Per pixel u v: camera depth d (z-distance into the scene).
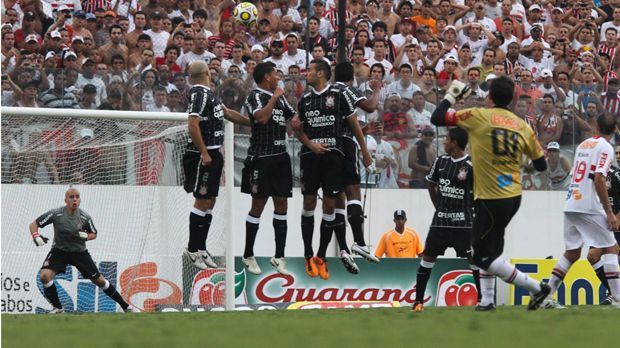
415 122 61.00
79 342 20.08
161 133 52.34
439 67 67.19
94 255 51.50
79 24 62.56
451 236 41.50
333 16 68.56
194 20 65.44
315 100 40.09
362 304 56.00
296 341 19.86
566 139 62.69
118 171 52.03
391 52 67.19
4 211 51.09
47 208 51.62
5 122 50.69
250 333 21.95
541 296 32.09
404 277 57.53
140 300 51.31
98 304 51.34
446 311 34.22
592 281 58.03
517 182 30.44
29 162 51.31
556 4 75.25
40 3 63.28
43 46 61.16
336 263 56.78
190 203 51.97
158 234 51.75
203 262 42.22
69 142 51.88
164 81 55.66
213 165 40.84
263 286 55.59
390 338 20.53
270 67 40.59
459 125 30.56
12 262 51.28
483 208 30.39
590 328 23.48
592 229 40.56
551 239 63.81
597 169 39.78
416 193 61.31
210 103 40.22
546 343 19.50
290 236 60.16
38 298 51.75
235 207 59.28
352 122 40.09
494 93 30.58
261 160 41.16
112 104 54.88
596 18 75.25
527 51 69.88
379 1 69.81
